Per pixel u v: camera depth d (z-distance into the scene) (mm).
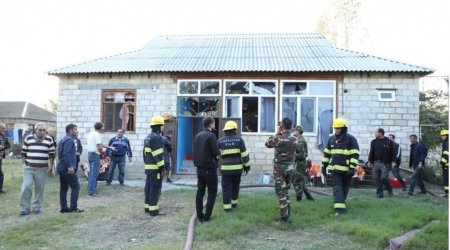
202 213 6988
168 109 13945
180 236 6254
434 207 8328
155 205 7699
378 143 10164
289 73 13445
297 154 8734
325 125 13281
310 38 17453
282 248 5598
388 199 9453
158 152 7691
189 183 12266
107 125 14234
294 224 6762
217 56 14984
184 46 16672
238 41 17312
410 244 5594
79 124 14312
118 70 13789
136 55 15562
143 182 12742
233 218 6969
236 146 7500
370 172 12383
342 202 7465
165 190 10555
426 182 13414
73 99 14406
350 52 14945
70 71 14039
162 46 16781
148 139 7812
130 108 14188
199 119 15812
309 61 13945
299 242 5930
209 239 5980
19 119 35094
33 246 5828
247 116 13695
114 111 14266
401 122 13023
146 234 6434
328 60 13984
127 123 14156
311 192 10406
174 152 13734
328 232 6414
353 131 13156
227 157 7504
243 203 8297
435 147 14555
